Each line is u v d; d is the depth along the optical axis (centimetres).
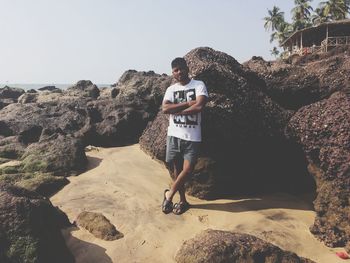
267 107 601
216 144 573
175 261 420
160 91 1312
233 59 705
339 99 518
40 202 439
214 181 577
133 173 739
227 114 573
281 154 598
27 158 827
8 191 442
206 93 507
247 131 577
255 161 593
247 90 604
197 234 444
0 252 385
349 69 664
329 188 475
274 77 700
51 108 1349
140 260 426
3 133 1183
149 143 834
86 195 634
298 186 605
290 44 4312
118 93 1781
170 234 479
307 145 512
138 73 2098
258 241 408
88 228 493
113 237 473
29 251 388
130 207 570
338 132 480
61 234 446
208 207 555
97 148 1014
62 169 777
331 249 445
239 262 388
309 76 686
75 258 431
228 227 492
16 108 1356
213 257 393
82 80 2325
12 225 400
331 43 3231
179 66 505
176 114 506
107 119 1096
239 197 592
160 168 763
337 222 455
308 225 497
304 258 412
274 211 537
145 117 1121
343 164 462
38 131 1100
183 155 524
